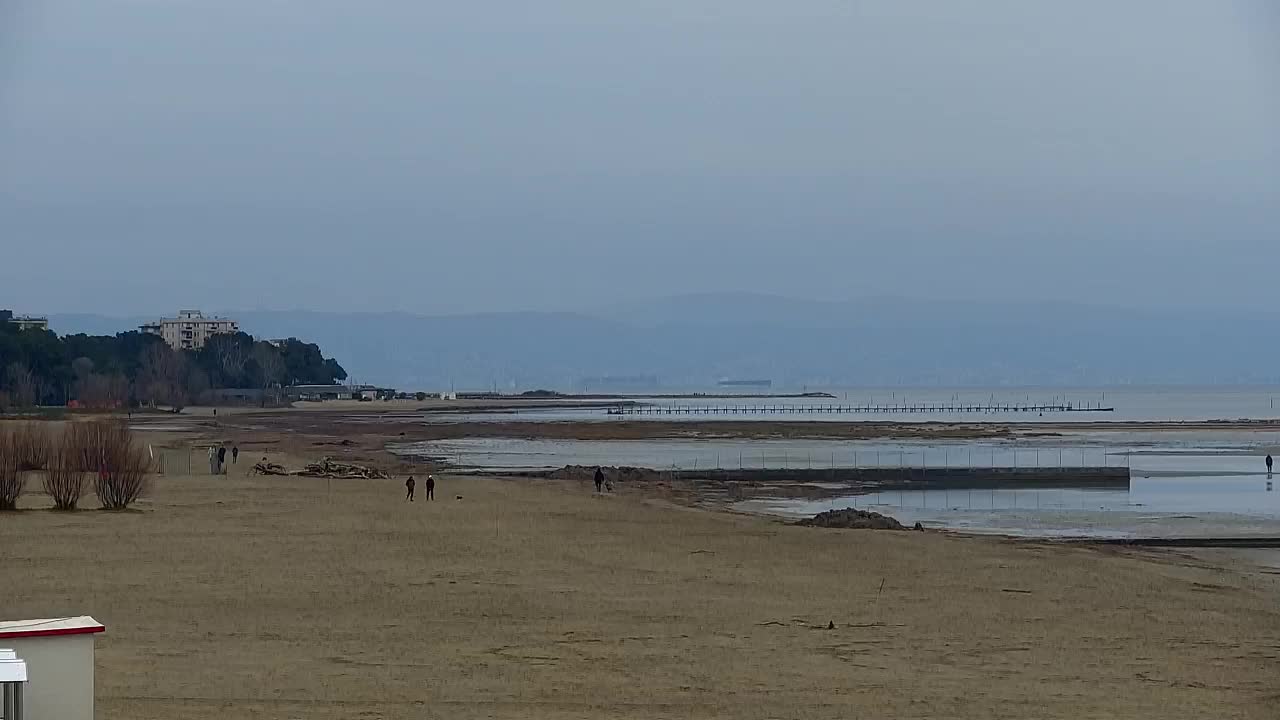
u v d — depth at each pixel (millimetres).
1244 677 29266
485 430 196250
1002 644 33031
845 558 50625
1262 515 77438
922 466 111812
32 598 37938
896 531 63812
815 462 121062
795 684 27438
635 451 143750
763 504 83750
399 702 24734
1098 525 71688
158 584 40906
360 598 38688
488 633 33188
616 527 61031
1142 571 49375
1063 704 26000
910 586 43250
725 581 43625
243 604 37312
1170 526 71125
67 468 66062
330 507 68875
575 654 30453
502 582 42500
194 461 108062
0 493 65312
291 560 47156
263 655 29672
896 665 29938
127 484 66625
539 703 24953
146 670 27547
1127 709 25609
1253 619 37969
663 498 85875
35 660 15562
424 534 56406
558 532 58312
